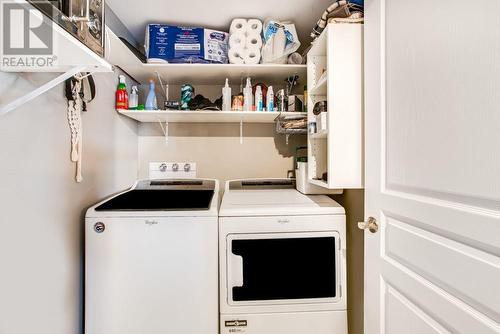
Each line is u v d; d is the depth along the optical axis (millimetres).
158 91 2168
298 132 1933
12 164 899
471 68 641
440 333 739
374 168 1082
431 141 774
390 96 980
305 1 1569
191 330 1267
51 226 1096
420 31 815
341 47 1225
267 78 2021
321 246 1357
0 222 855
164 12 1662
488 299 603
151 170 2201
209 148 2229
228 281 1315
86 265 1242
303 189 1751
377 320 1058
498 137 577
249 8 1641
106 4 1551
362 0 1220
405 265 901
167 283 1263
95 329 1237
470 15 644
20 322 937
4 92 851
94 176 1465
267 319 1328
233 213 1323
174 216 1272
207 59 1781
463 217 663
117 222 1254
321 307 1346
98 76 1508
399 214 925
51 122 1089
